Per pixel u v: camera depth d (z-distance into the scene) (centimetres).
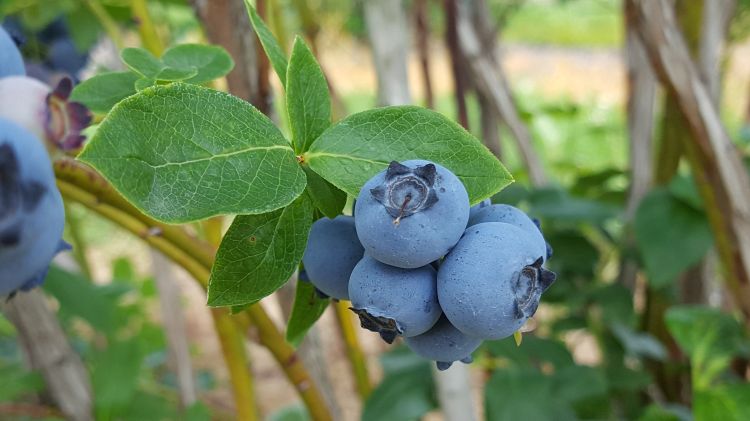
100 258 85
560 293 39
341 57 146
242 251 15
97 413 31
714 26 34
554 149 77
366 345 68
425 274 15
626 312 39
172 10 46
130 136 13
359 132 15
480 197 15
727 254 33
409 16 48
